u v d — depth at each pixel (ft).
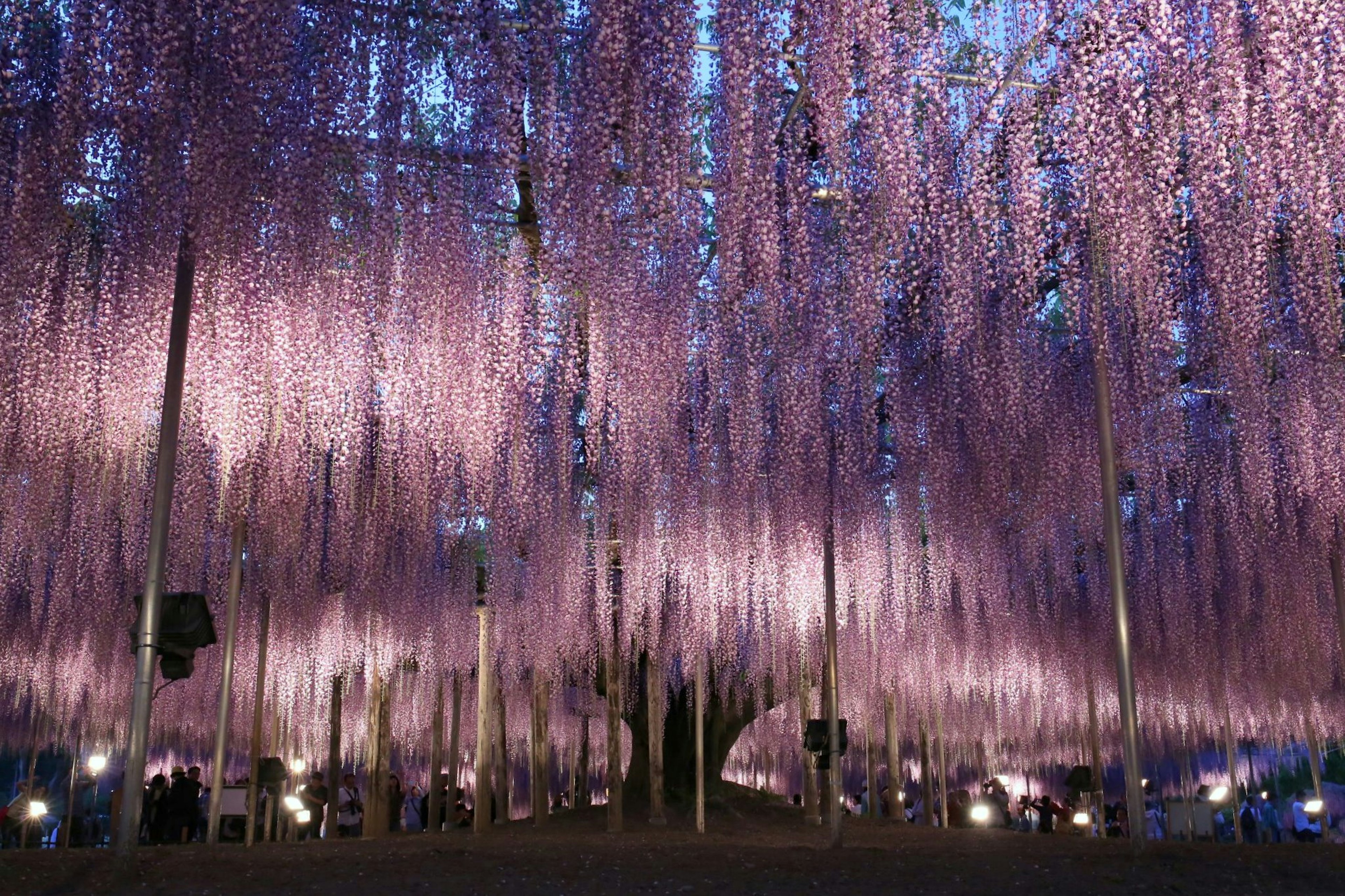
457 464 42.73
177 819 50.34
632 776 68.03
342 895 23.06
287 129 27.37
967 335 34.86
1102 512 42.29
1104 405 31.27
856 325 33.24
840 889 24.29
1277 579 49.78
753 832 53.11
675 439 43.14
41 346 33.96
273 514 39.19
